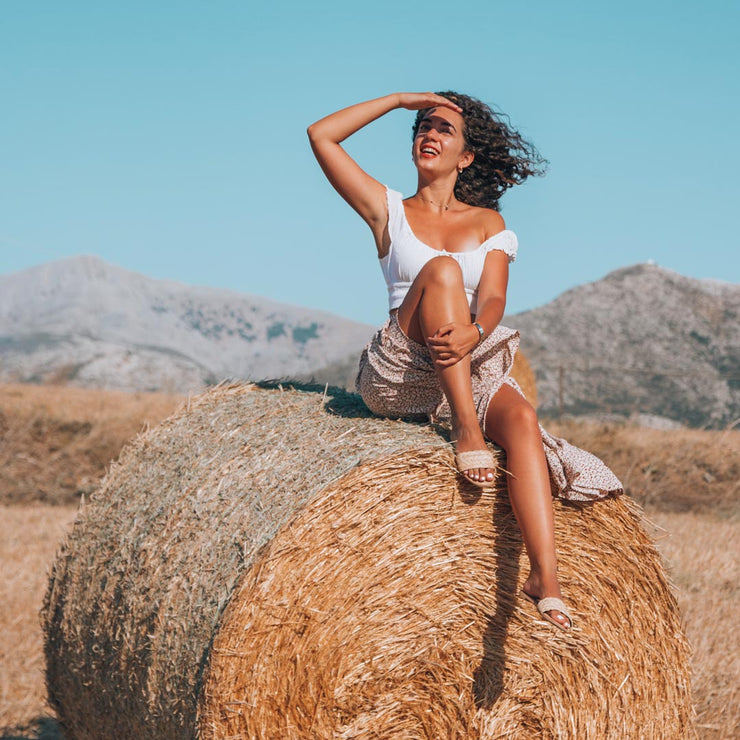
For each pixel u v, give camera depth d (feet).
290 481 12.88
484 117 15.49
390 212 14.76
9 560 29.53
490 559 13.19
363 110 14.85
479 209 15.14
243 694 11.94
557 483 13.08
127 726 14.23
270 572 12.07
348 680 12.48
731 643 21.11
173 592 12.91
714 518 41.88
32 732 18.19
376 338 14.20
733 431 52.54
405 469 12.74
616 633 13.78
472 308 14.47
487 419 13.20
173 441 15.78
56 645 16.56
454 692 13.10
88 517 16.28
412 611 12.79
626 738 13.89
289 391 16.67
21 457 47.62
